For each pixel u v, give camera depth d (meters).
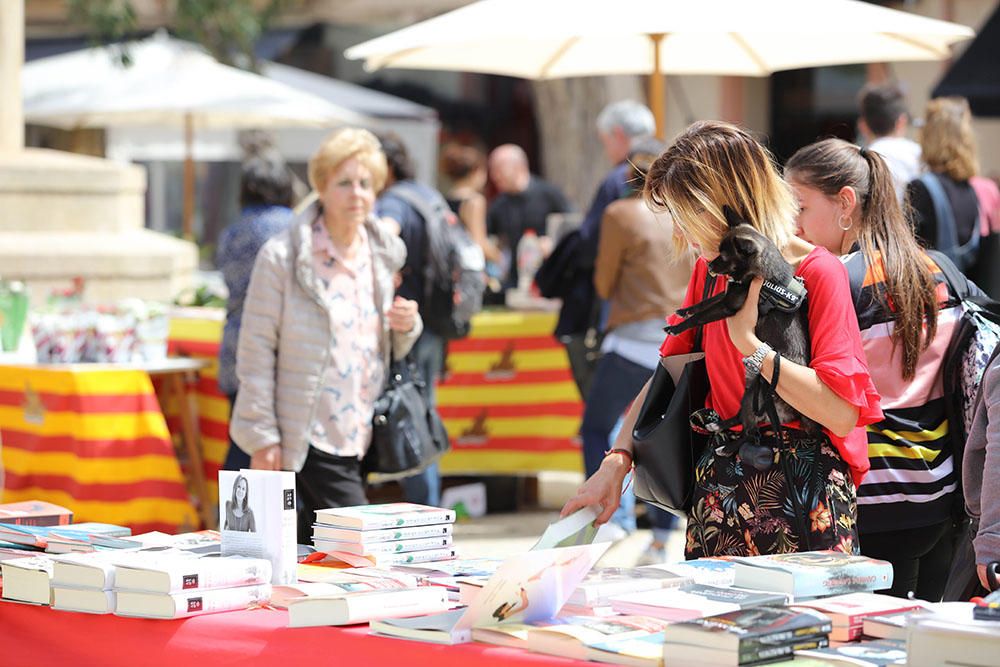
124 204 15.95
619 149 11.97
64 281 14.60
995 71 19.50
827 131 6.82
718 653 3.95
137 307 11.13
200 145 22.80
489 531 13.02
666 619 4.48
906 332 6.10
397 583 5.12
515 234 19.11
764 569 4.77
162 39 20.98
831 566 4.80
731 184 5.03
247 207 10.06
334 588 5.00
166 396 11.64
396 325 8.12
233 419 7.91
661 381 5.54
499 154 19.17
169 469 10.68
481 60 11.93
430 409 8.44
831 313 5.11
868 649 4.17
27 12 32.19
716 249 5.10
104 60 20.39
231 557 5.21
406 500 11.64
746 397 5.17
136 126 22.48
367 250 8.20
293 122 20.72
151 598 4.86
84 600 5.04
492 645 4.39
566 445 13.80
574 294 12.41
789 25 8.16
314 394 7.87
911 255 6.16
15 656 5.25
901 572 6.36
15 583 5.32
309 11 32.03
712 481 5.39
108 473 10.46
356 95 24.81
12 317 11.58
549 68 12.16
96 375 10.52
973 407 6.08
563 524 5.35
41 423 10.66
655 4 8.44
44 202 15.21
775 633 4.03
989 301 6.35
